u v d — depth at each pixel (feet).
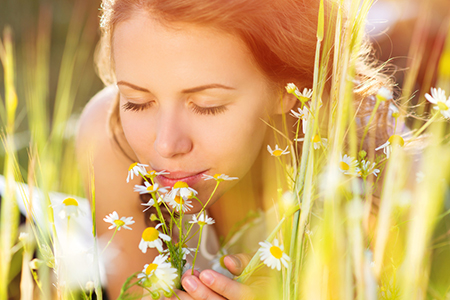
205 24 2.95
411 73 2.84
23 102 5.01
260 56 3.05
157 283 2.75
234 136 3.07
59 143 3.14
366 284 2.64
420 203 2.61
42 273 2.81
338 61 2.77
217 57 2.99
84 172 3.87
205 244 4.04
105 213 3.87
